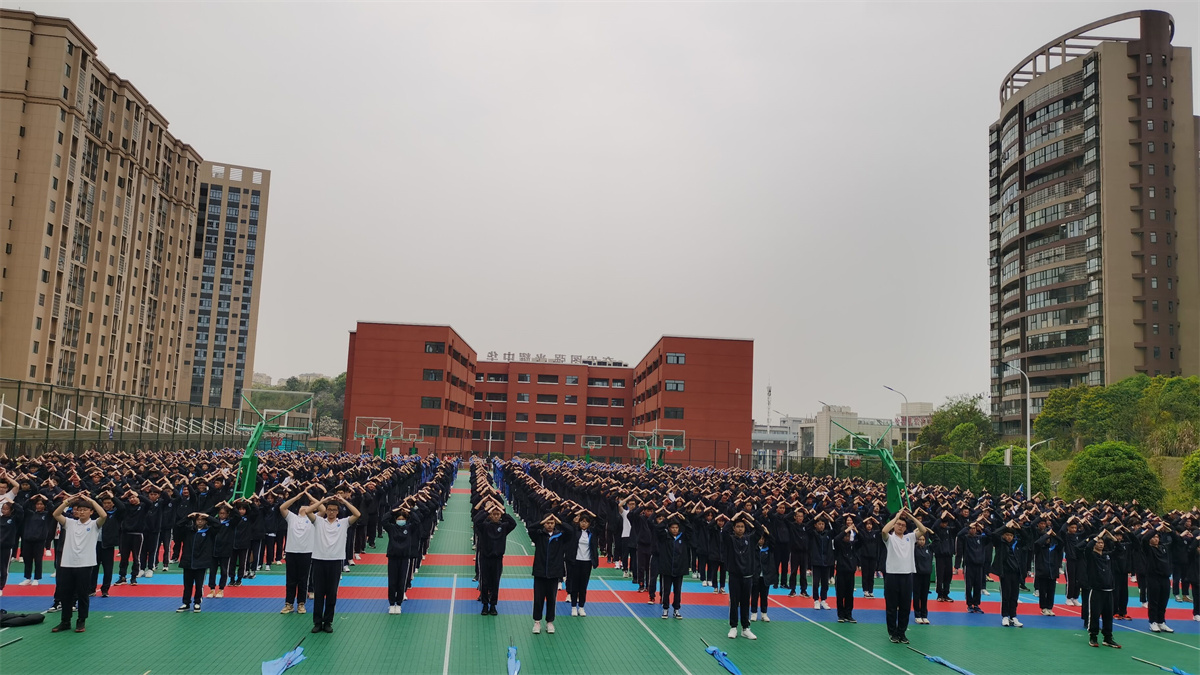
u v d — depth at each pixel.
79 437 49.31
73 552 13.13
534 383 120.00
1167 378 79.69
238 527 16.80
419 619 15.13
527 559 24.20
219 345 152.75
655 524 17.16
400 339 94.69
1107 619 15.12
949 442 97.00
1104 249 92.75
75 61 67.75
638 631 14.80
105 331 74.88
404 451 91.44
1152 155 94.00
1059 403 83.06
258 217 158.50
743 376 93.44
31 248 63.72
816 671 12.59
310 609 15.38
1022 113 107.12
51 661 11.52
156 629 13.52
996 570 16.77
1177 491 45.22
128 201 78.69
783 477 40.53
